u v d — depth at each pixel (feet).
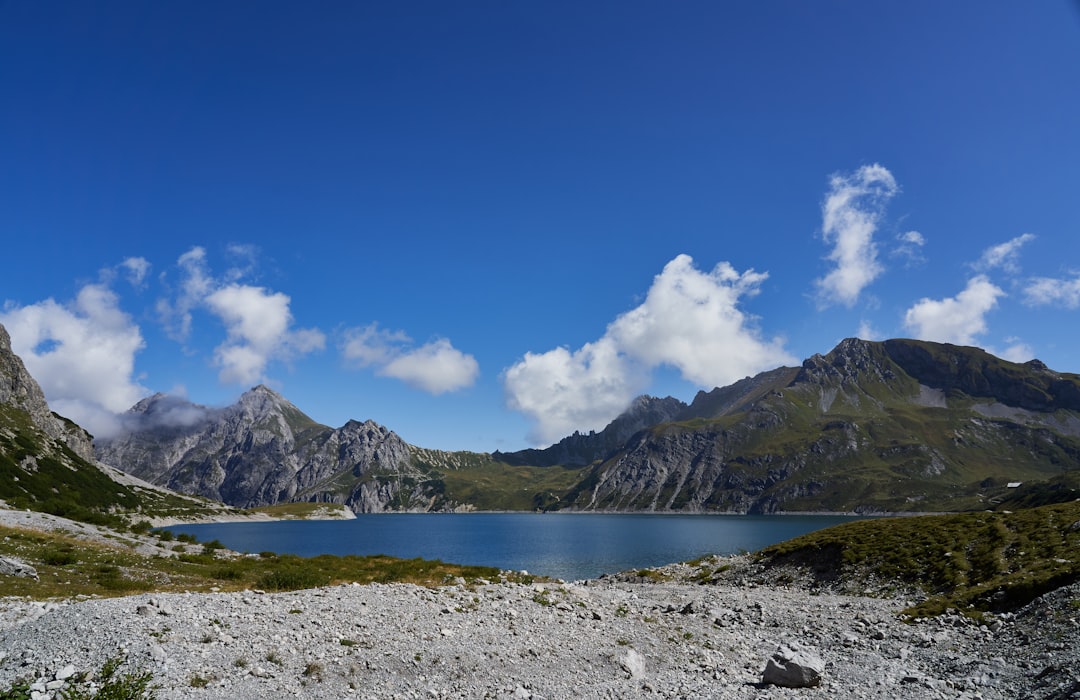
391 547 544.62
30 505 220.43
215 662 57.57
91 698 44.11
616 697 64.34
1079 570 102.42
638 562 387.75
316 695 54.80
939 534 178.19
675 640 92.12
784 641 102.78
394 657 66.03
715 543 577.43
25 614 71.97
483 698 59.21
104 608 67.46
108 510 634.43
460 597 99.25
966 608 110.22
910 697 66.90
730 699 65.41
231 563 161.89
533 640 79.66
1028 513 174.81
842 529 219.41
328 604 83.76
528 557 428.97
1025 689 66.54
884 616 118.32
